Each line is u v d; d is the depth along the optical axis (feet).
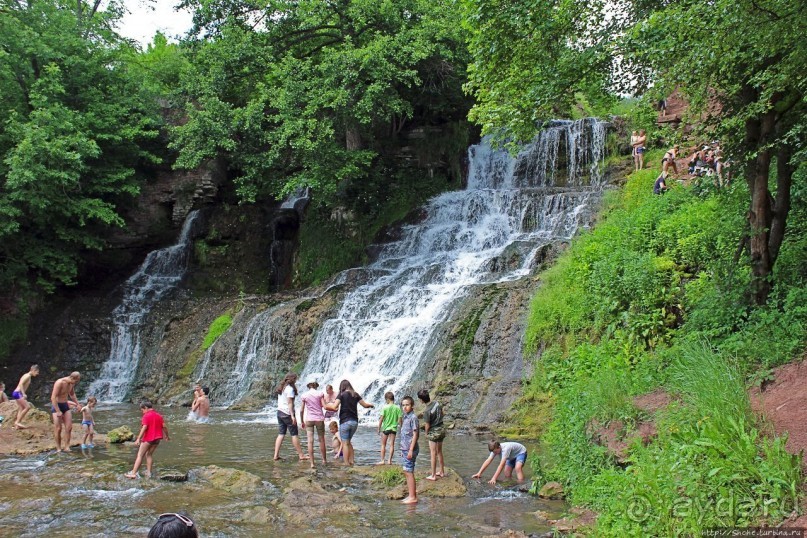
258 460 38.32
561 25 36.68
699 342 34.99
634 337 43.73
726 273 40.63
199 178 96.53
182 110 97.91
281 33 93.30
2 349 78.38
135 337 80.18
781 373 27.50
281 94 81.56
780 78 28.53
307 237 92.99
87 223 90.02
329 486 32.09
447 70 90.53
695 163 58.85
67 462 37.76
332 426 40.29
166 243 97.71
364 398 56.75
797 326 30.83
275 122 86.94
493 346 54.39
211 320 78.84
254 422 54.19
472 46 40.29
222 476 32.89
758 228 35.65
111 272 94.22
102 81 90.99
